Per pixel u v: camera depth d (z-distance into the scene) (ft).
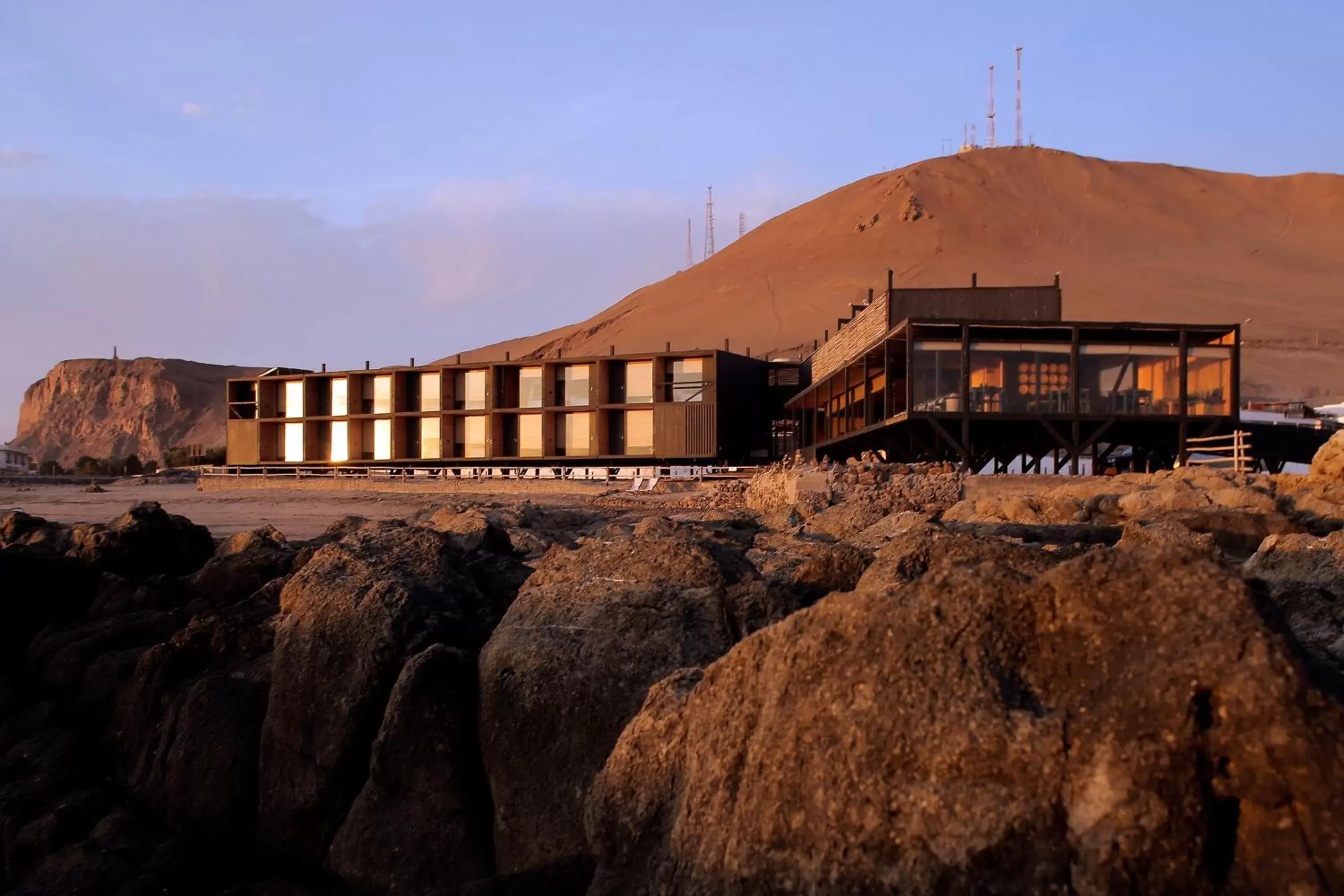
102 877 30.71
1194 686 12.58
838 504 76.95
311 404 200.34
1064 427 107.76
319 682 31.40
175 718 35.09
